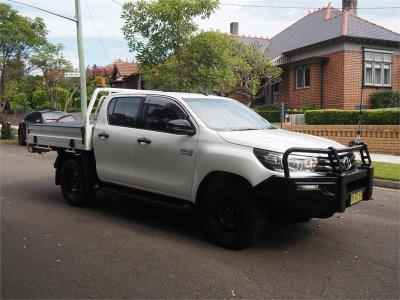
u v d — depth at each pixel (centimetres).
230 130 622
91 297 435
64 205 823
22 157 1603
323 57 2445
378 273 503
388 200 883
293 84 2689
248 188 562
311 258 548
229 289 456
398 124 1534
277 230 666
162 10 1459
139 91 720
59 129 838
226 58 1576
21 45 2425
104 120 752
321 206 539
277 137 591
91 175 787
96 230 659
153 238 622
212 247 586
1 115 2527
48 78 2648
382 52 2431
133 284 466
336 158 541
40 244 592
